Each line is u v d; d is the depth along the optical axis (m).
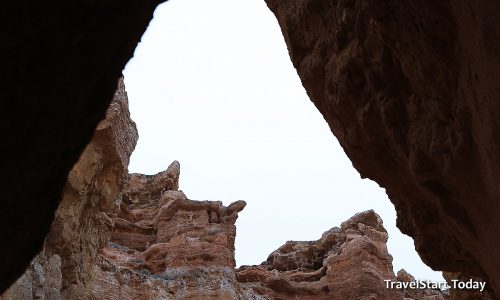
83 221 21.31
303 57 11.54
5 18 4.70
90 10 5.16
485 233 9.49
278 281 39.66
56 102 5.26
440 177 9.68
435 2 8.36
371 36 9.67
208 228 36.16
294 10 11.30
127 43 5.80
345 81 10.38
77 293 20.36
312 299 39.75
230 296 32.50
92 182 21.20
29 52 4.93
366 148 11.05
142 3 5.67
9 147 5.07
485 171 8.69
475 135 8.66
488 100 8.14
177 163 43.38
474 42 8.07
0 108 4.90
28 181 5.38
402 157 10.19
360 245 40.12
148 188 42.34
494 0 7.66
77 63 5.28
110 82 5.81
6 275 5.69
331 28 10.62
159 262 34.59
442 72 8.84
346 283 39.34
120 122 21.92
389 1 8.91
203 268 33.84
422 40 8.80
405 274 42.00
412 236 11.97
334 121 11.51
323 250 43.75
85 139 5.88
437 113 9.21
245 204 38.06
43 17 4.89
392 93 9.83
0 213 5.31
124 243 37.41
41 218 5.75
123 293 29.50
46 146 5.37
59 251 19.45
